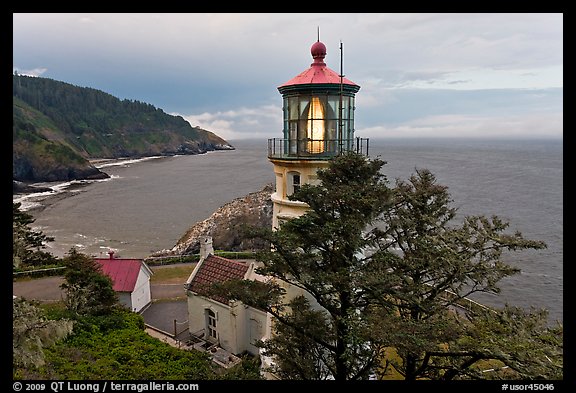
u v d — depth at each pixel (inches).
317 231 371.2
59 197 4252.0
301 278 363.6
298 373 424.8
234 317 874.1
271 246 430.6
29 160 5605.3
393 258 386.6
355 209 359.6
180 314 1173.1
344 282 345.1
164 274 1573.6
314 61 603.8
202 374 486.9
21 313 401.4
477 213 2878.9
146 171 7140.8
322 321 406.3
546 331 390.6
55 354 614.9
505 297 1514.5
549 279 1685.5
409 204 502.9
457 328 375.6
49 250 2311.8
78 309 874.8
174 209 3695.9
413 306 409.4
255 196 2379.4
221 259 991.6
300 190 390.9
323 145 592.4
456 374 400.2
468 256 453.7
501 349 349.4
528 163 6820.9
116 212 3521.2
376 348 410.6
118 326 828.0
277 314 437.1
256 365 804.0
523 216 2810.0
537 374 322.0
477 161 7253.9
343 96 586.9
